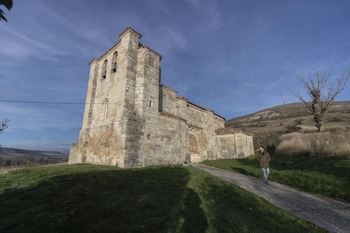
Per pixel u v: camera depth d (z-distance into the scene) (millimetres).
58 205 6184
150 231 4668
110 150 17641
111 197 7008
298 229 5379
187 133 22641
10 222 5023
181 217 5441
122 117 17234
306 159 17688
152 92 19781
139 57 20078
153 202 6641
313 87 21859
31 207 6102
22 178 9828
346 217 6719
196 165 20422
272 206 7164
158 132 19172
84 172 11531
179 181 10133
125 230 4602
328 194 9250
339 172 11398
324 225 6004
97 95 23219
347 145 16156
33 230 4566
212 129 30953
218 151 31406
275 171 13523
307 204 7953
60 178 9578
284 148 22938
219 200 7367
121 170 13188
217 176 12367
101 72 23656
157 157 18422
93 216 5324
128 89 18266
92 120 22578
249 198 7797
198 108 29891
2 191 7734
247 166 18484
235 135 31016
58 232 4516
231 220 5434
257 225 5422
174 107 25281
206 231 4723
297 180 11297
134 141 16828
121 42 20828
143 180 10000
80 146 22344
